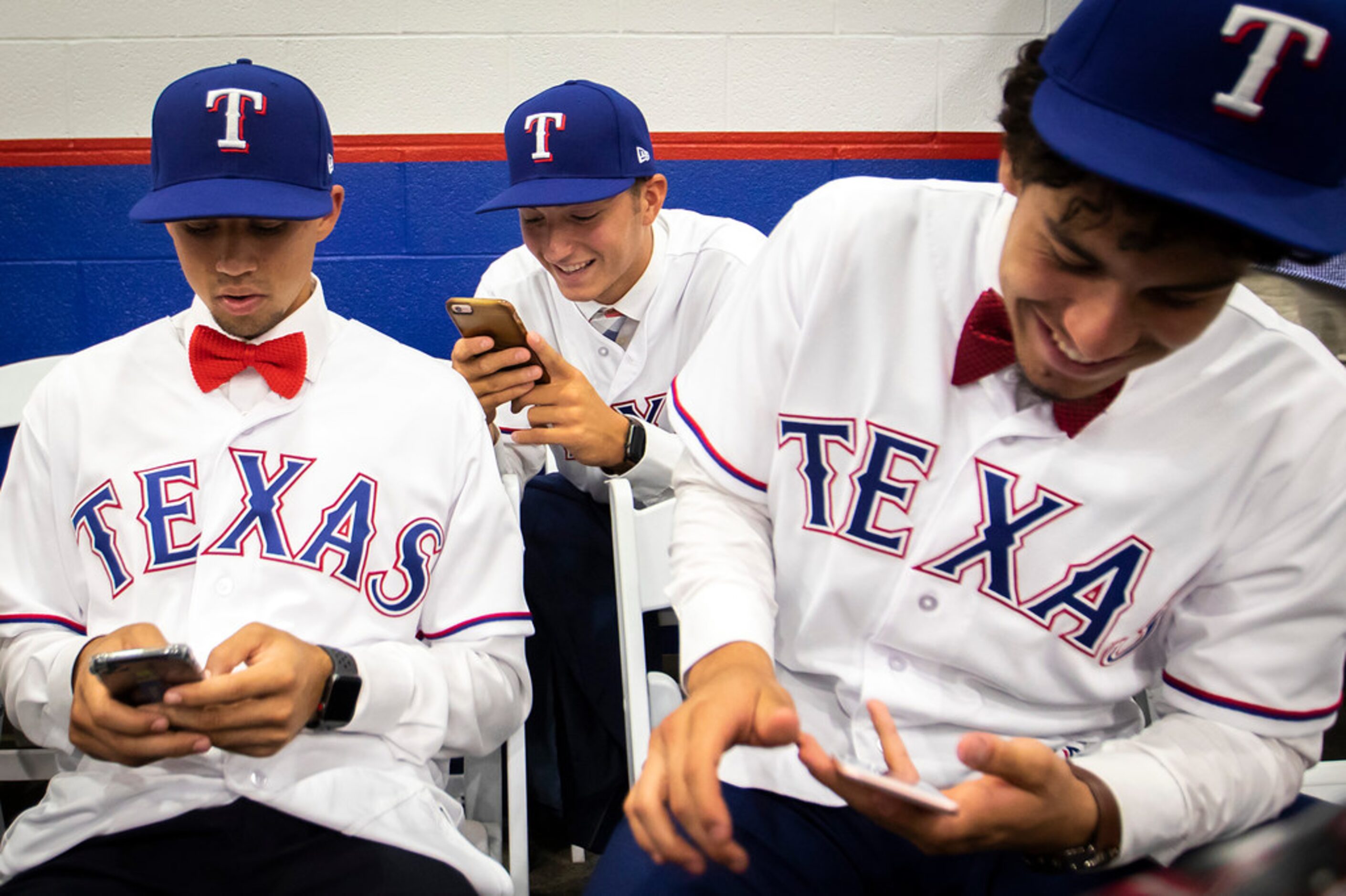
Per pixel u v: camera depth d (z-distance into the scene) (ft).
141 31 7.04
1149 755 2.83
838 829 3.16
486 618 3.84
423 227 7.52
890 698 3.13
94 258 7.26
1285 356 2.87
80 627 3.78
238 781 3.32
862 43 7.55
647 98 7.52
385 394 3.92
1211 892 2.68
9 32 6.94
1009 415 2.97
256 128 3.67
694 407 3.40
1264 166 2.13
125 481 3.68
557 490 5.80
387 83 7.30
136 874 3.21
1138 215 2.12
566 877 5.76
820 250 3.16
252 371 3.85
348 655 3.34
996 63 7.66
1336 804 3.02
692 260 6.17
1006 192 2.99
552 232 5.66
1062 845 2.64
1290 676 2.94
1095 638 3.05
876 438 3.10
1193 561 2.97
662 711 4.06
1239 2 2.09
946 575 3.04
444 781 3.95
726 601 3.02
